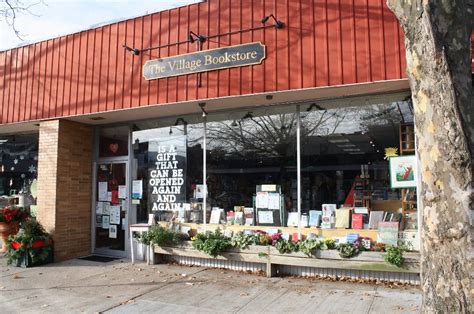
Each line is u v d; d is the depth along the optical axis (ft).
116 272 26.84
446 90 9.93
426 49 10.27
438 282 9.97
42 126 31.73
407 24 10.91
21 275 26.45
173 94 26.58
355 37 22.30
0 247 34.47
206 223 28.60
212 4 25.85
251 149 27.78
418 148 10.69
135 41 28.25
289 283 23.21
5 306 20.21
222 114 28.86
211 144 29.12
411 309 18.13
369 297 20.10
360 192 24.70
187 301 20.39
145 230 28.94
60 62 31.24
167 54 26.99
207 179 29.01
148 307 19.61
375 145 24.47
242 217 27.50
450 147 9.80
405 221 23.48
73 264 29.50
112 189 32.71
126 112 29.22
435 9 10.23
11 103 33.12
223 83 25.12
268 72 24.02
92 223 33.27
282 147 26.84
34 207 34.88
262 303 19.77
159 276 25.46
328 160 25.58
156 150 31.17
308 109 26.20
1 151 37.93
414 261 21.42
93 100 29.50
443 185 9.91
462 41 10.22
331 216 25.11
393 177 23.67
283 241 24.40
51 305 20.24
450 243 9.78
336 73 22.49
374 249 22.77
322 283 22.99
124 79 28.43
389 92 23.93
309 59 23.15
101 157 33.45
